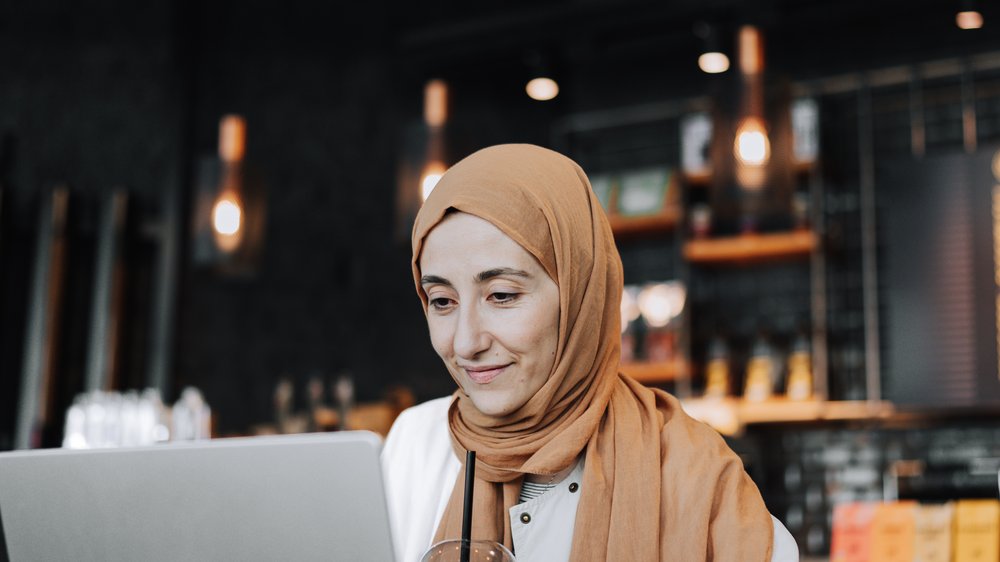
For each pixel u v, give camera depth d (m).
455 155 4.04
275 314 5.91
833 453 5.08
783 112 3.58
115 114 6.02
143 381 5.70
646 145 5.82
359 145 6.23
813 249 5.02
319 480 1.12
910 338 4.90
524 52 5.65
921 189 4.99
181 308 5.77
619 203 5.45
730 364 5.23
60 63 6.11
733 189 3.55
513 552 1.46
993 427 4.85
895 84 5.27
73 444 3.65
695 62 5.72
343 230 6.12
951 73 5.17
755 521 1.41
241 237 4.25
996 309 4.78
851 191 5.25
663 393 1.60
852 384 5.09
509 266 1.40
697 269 5.41
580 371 1.46
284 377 5.86
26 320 5.74
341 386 4.18
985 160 4.90
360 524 1.12
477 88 6.16
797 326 5.14
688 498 1.43
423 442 1.64
